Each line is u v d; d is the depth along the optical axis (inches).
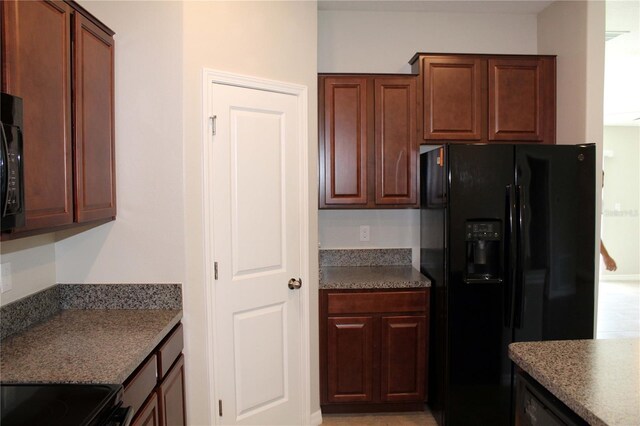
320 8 121.0
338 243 124.7
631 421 37.3
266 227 91.4
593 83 102.3
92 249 80.1
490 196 94.6
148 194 79.6
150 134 79.0
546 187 95.3
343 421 105.4
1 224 44.7
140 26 78.1
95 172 70.2
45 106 56.1
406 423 104.7
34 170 53.6
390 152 110.8
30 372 51.9
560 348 56.3
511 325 95.8
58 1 58.9
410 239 126.0
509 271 95.1
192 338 81.4
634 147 271.0
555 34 115.6
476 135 112.4
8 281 66.3
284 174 94.0
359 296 103.7
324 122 109.7
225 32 84.0
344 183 110.4
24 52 51.7
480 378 96.3
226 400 86.5
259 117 89.4
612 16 119.1
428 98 111.4
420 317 105.0
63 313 77.9
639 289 250.8
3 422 41.1
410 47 124.2
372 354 104.6
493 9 121.6
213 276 83.7
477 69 112.0
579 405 40.8
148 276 80.6
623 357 52.9
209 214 82.7
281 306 95.0
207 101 81.7
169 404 70.7
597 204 102.4
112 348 59.8
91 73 68.4
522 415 54.0
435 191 102.0
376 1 116.4
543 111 114.0
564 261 96.3
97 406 43.9
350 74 109.4
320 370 104.7
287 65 94.0
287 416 96.8
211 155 82.7
